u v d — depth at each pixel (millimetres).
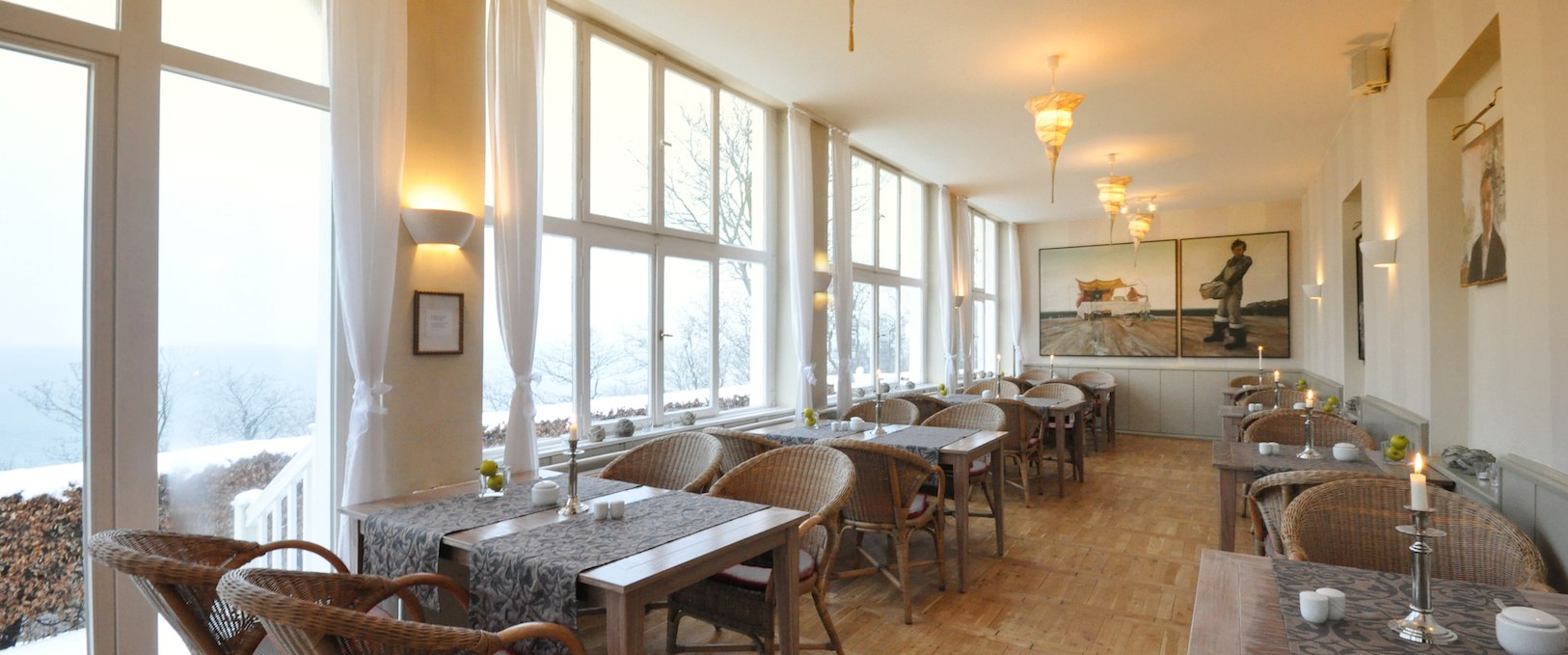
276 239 2793
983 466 4594
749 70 4852
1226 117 5746
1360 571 1744
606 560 1946
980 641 3127
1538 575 1804
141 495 2352
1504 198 2838
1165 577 3951
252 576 1631
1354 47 4383
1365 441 3680
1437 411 3523
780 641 2367
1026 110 5637
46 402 2211
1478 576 2012
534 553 2016
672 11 4000
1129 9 3885
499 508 2527
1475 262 3178
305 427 2867
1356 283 6145
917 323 8375
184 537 1998
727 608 2555
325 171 2955
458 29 3150
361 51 2725
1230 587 1654
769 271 5828
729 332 5500
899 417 5148
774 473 3018
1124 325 10273
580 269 4223
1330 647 1333
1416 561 1400
